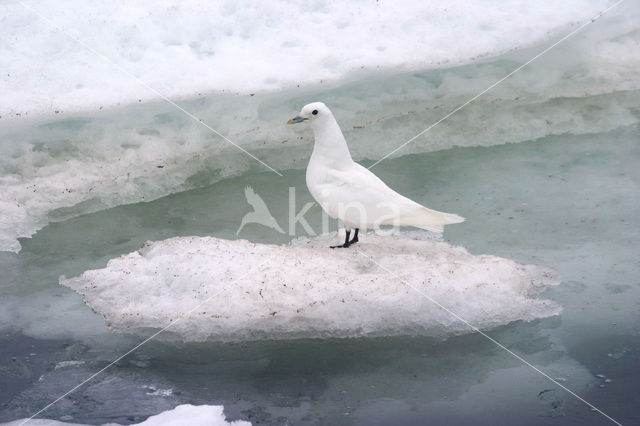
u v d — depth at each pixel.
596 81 14.45
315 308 8.70
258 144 12.83
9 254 10.50
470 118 13.65
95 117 12.46
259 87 13.13
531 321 8.92
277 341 8.62
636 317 8.99
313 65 13.74
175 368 8.30
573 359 8.32
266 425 7.43
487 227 10.99
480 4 15.37
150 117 12.62
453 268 9.33
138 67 13.41
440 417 7.50
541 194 11.89
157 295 9.29
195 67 13.52
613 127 13.78
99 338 8.80
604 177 12.33
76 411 7.70
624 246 10.46
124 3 14.47
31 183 11.63
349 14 14.95
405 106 13.61
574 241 10.61
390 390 7.92
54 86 12.88
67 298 9.55
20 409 7.72
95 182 11.80
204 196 12.04
